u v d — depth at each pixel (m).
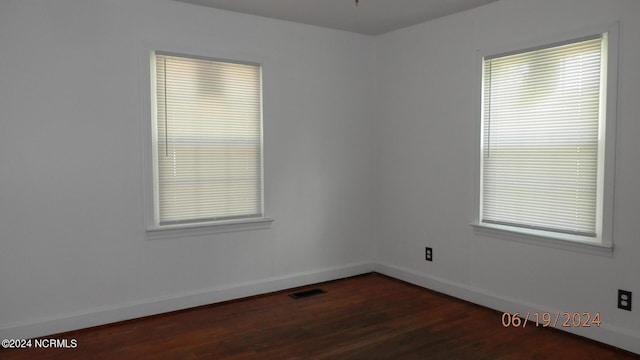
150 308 3.79
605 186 3.15
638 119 2.99
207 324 3.63
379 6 3.95
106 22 3.52
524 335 3.39
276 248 4.47
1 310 3.24
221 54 4.05
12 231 3.25
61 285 3.43
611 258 3.15
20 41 3.22
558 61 3.43
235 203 4.23
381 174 5.04
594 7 3.18
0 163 3.20
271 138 4.38
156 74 3.78
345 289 4.56
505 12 3.74
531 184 3.64
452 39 4.19
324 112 4.73
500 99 3.84
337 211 4.88
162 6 3.75
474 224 4.04
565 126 3.40
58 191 3.40
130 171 3.67
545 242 3.53
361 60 4.97
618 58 3.06
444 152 4.31
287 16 4.27
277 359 3.03
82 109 3.46
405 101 4.70
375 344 3.26
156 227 3.80
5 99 3.19
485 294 3.98
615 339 3.13
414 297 4.29
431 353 3.11
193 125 3.97
